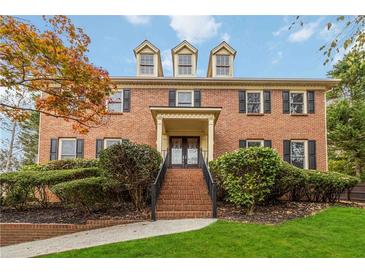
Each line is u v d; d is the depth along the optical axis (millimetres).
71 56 7336
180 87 16000
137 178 8930
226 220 8055
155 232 6953
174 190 10852
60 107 8312
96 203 9430
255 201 9094
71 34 7410
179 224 7711
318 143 15539
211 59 17203
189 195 10398
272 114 15773
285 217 8516
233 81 15797
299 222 7805
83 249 5957
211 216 8617
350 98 22672
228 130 15672
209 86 16000
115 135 15547
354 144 18938
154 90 16000
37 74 7355
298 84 15906
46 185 10352
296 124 15703
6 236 7734
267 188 9055
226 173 9227
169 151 16344
